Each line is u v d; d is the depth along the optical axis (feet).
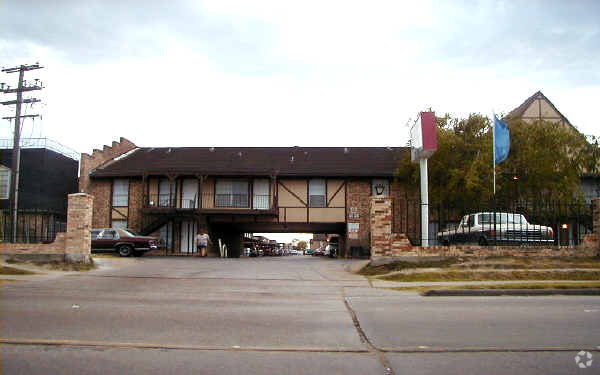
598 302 32.63
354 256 105.09
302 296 35.99
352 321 26.55
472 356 19.84
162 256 98.63
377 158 114.32
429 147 52.80
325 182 108.17
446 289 37.37
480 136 88.84
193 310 29.66
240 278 46.83
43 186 108.27
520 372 17.93
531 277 43.62
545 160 81.66
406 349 20.85
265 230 131.75
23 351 20.27
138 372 17.76
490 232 59.26
